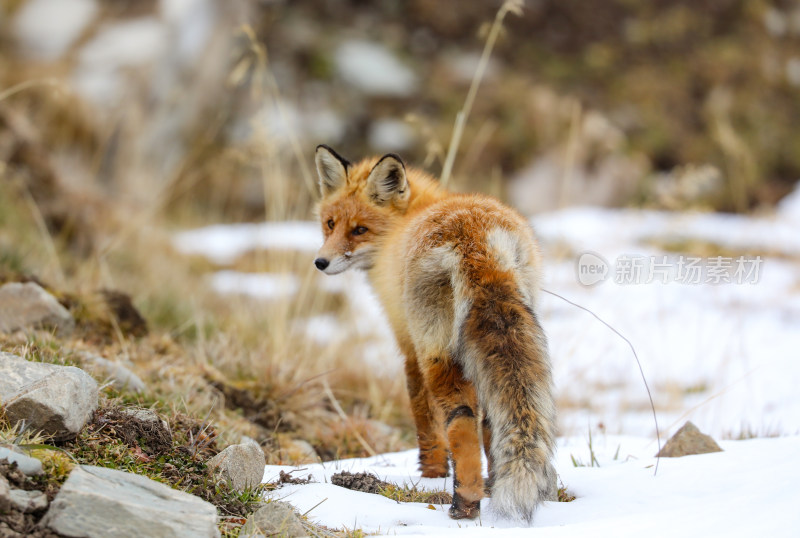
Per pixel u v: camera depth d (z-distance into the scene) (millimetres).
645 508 6066
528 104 29156
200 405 9031
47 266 13047
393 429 11383
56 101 22766
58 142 22094
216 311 15250
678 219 21750
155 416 6852
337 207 8742
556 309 17438
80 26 26562
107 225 17938
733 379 14898
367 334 14445
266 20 29875
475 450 5996
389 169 8461
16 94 22781
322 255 8461
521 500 5359
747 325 17984
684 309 18969
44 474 5301
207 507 5219
